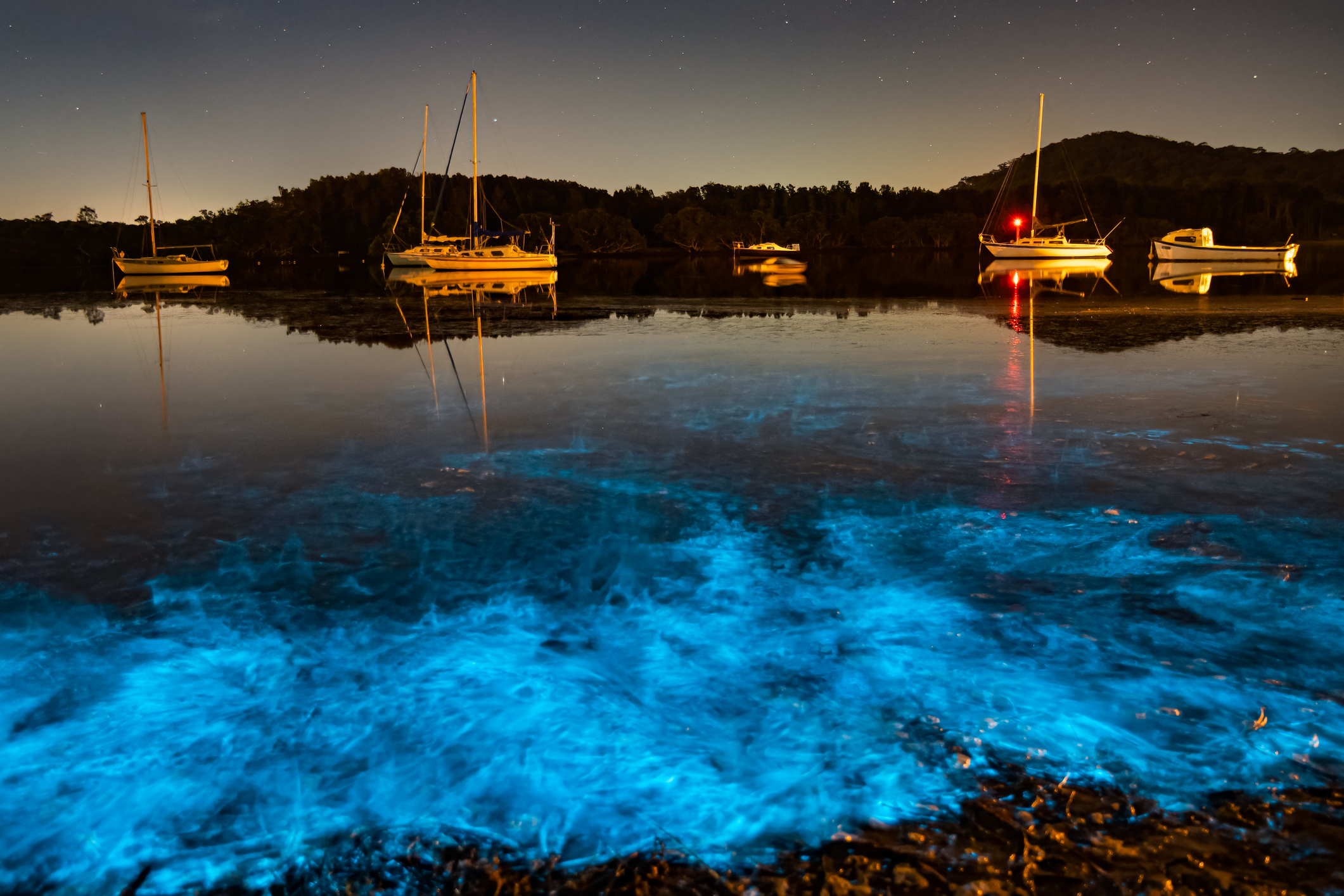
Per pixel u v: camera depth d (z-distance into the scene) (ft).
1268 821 5.15
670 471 13.84
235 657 7.68
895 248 343.46
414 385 22.50
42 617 8.63
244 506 12.33
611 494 12.66
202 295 70.13
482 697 6.88
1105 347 27.73
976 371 23.45
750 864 4.88
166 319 45.19
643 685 7.02
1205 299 48.65
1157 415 17.38
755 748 6.06
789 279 88.99
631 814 5.36
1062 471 13.48
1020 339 30.66
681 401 19.72
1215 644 7.63
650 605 8.77
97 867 4.98
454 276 110.01
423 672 7.32
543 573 9.67
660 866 4.88
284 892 4.76
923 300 52.90
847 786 5.57
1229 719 6.34
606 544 10.61
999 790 5.49
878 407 18.76
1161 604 8.54
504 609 8.71
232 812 5.47
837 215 390.01
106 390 22.31
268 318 44.93
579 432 16.75
